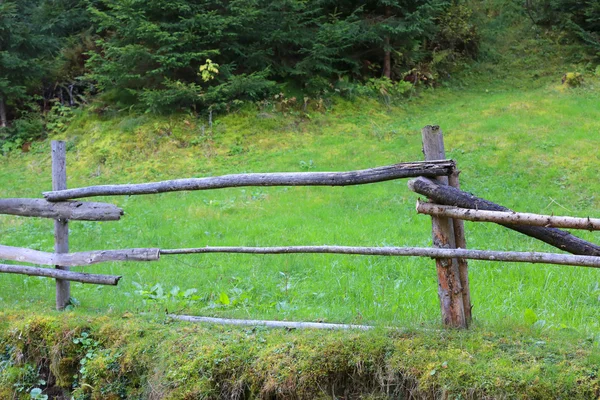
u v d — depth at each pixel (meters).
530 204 8.77
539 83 15.84
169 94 13.35
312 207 9.29
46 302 5.16
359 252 3.93
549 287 5.49
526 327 3.81
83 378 4.10
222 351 3.80
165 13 13.45
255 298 5.61
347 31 14.45
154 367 3.93
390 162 11.13
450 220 3.74
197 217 9.12
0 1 14.75
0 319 4.67
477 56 17.67
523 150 10.86
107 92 14.82
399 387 3.41
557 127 11.84
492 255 3.50
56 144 4.95
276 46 14.52
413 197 9.56
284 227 8.25
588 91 14.37
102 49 15.80
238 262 6.71
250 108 14.03
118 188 4.62
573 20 17.98
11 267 5.00
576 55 16.98
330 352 3.59
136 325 4.30
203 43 13.54
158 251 4.55
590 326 4.49
